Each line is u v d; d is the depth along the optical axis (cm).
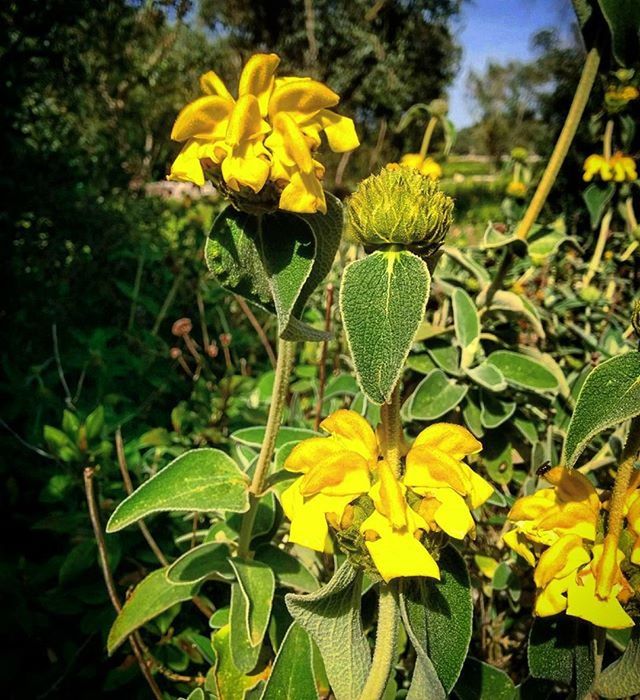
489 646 35
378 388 18
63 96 100
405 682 31
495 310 41
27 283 71
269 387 58
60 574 37
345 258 58
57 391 60
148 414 58
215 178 22
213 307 79
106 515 40
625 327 49
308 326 23
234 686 28
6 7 76
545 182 35
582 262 62
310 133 21
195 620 39
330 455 20
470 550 37
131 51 139
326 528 19
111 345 71
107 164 104
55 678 37
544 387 34
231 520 31
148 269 87
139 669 35
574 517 20
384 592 20
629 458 19
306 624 21
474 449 20
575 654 23
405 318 18
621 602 20
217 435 49
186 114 20
